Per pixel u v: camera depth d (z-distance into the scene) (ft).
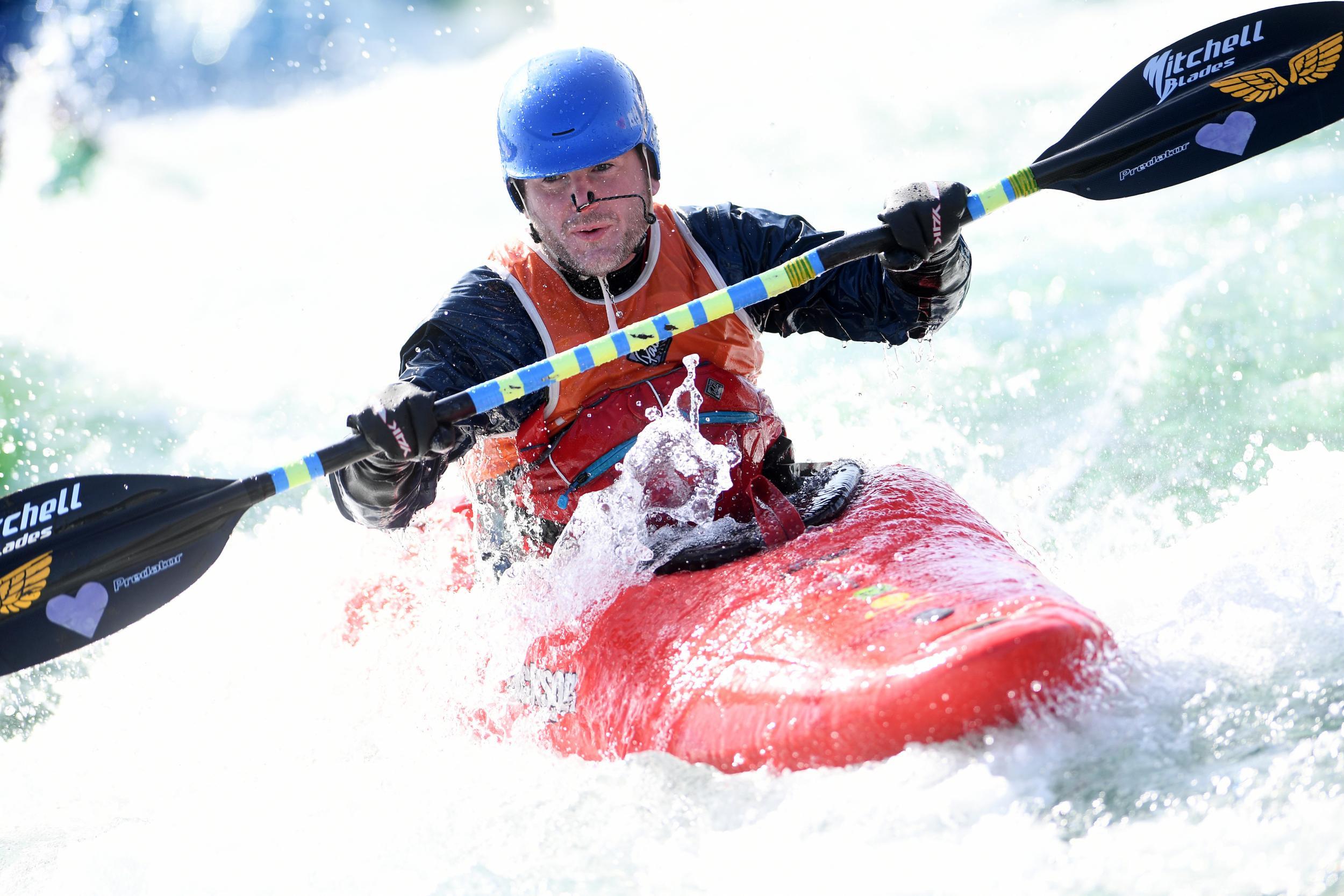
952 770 26.53
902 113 137.39
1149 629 32.19
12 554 37.88
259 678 46.06
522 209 39.93
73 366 96.37
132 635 51.70
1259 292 74.23
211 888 30.68
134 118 188.96
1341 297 71.20
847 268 40.57
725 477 38.06
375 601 45.24
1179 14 156.87
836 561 33.83
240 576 51.72
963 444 60.03
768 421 40.57
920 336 41.52
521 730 36.58
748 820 28.04
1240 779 25.36
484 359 39.19
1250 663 29.48
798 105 144.77
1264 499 40.27
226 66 198.49
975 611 28.63
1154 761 26.20
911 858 25.11
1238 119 41.65
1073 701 26.91
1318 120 41.24
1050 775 26.17
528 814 31.35
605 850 28.71
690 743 30.66
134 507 38.37
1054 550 47.60
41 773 43.70
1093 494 52.49
